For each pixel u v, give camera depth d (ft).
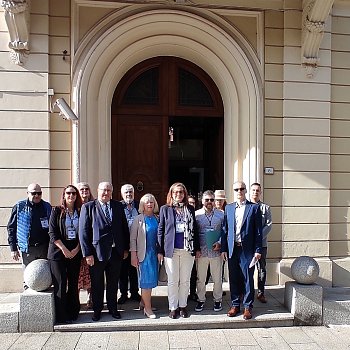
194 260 16.53
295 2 20.80
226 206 16.43
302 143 20.99
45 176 19.22
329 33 21.24
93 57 19.44
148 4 19.90
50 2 19.42
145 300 15.83
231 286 16.08
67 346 13.85
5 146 19.01
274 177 20.92
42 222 16.28
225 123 22.26
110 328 15.06
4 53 18.99
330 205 21.53
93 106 20.18
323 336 15.07
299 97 20.95
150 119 22.12
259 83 20.76
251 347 13.98
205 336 14.80
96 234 15.01
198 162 23.26
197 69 22.43
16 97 19.06
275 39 20.92
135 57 21.22
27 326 14.96
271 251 20.84
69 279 15.43
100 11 19.72
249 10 20.62
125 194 17.28
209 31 20.35
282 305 17.34
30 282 15.07
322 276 20.79
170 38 20.84
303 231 21.01
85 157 19.58
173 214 15.70
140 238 15.71
